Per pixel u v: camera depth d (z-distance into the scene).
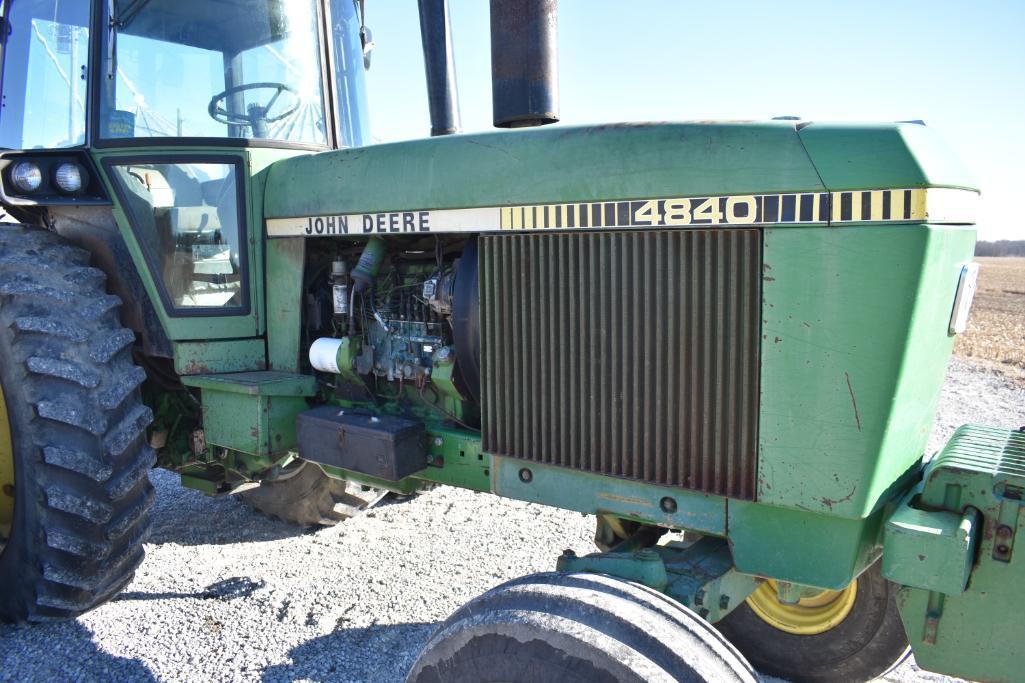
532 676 2.02
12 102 3.92
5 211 3.87
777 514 2.27
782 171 2.12
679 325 2.32
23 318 3.12
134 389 3.26
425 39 4.29
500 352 2.72
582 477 2.62
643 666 1.89
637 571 2.29
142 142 3.37
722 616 2.41
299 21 3.61
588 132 2.47
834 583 2.21
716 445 2.31
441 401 3.13
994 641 2.13
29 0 3.83
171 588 3.78
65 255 3.36
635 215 2.36
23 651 3.21
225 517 4.71
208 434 3.42
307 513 4.44
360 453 3.01
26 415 3.14
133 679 3.03
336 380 3.44
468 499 5.05
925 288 2.03
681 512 2.43
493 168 2.66
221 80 3.45
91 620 3.46
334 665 3.14
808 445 2.16
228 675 3.06
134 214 3.43
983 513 2.10
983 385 10.09
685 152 2.27
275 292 3.44
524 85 3.04
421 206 2.85
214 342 3.41
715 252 2.25
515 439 2.73
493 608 2.17
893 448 2.15
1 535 3.58
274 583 3.83
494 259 2.69
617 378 2.46
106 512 3.16
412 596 3.70
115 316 3.33
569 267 2.52
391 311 3.22
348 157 3.11
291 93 3.59
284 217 3.33
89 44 3.44
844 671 3.04
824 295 2.10
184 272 3.43
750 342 2.22
